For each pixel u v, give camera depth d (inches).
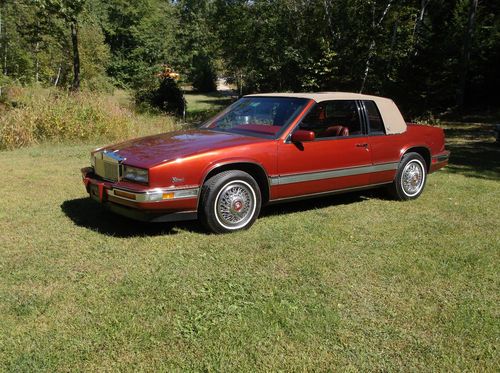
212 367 112.4
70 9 789.9
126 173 192.9
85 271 162.7
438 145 282.4
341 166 234.5
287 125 218.5
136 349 118.6
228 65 1067.9
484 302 147.0
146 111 895.7
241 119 238.4
